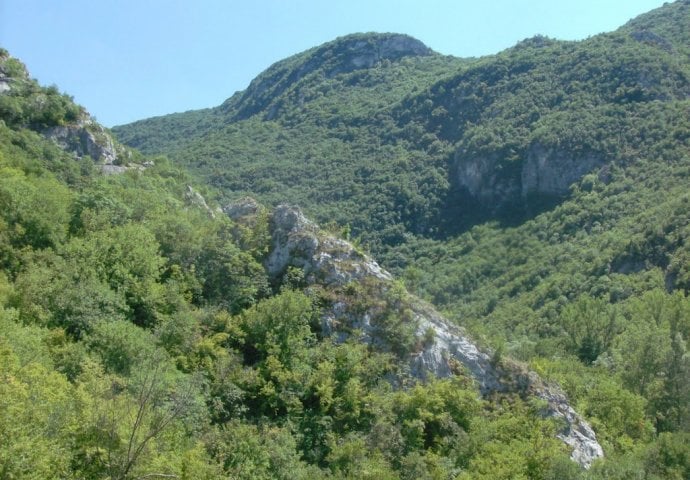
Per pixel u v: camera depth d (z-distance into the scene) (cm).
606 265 8588
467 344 3328
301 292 3212
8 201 3059
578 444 3067
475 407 2930
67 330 2473
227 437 2228
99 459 1664
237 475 2075
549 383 3431
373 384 2906
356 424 2695
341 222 13238
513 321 8200
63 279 2681
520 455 2625
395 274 11738
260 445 2256
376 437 2612
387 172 14675
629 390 4175
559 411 3197
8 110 5050
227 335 2862
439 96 17062
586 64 14550
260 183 14712
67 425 1680
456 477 2506
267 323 2930
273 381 2712
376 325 3167
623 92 13100
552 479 2511
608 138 12175
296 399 2647
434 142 15512
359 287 3300
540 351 5694
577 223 10694
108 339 2362
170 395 2197
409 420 2742
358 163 15475
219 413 2492
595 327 6344
